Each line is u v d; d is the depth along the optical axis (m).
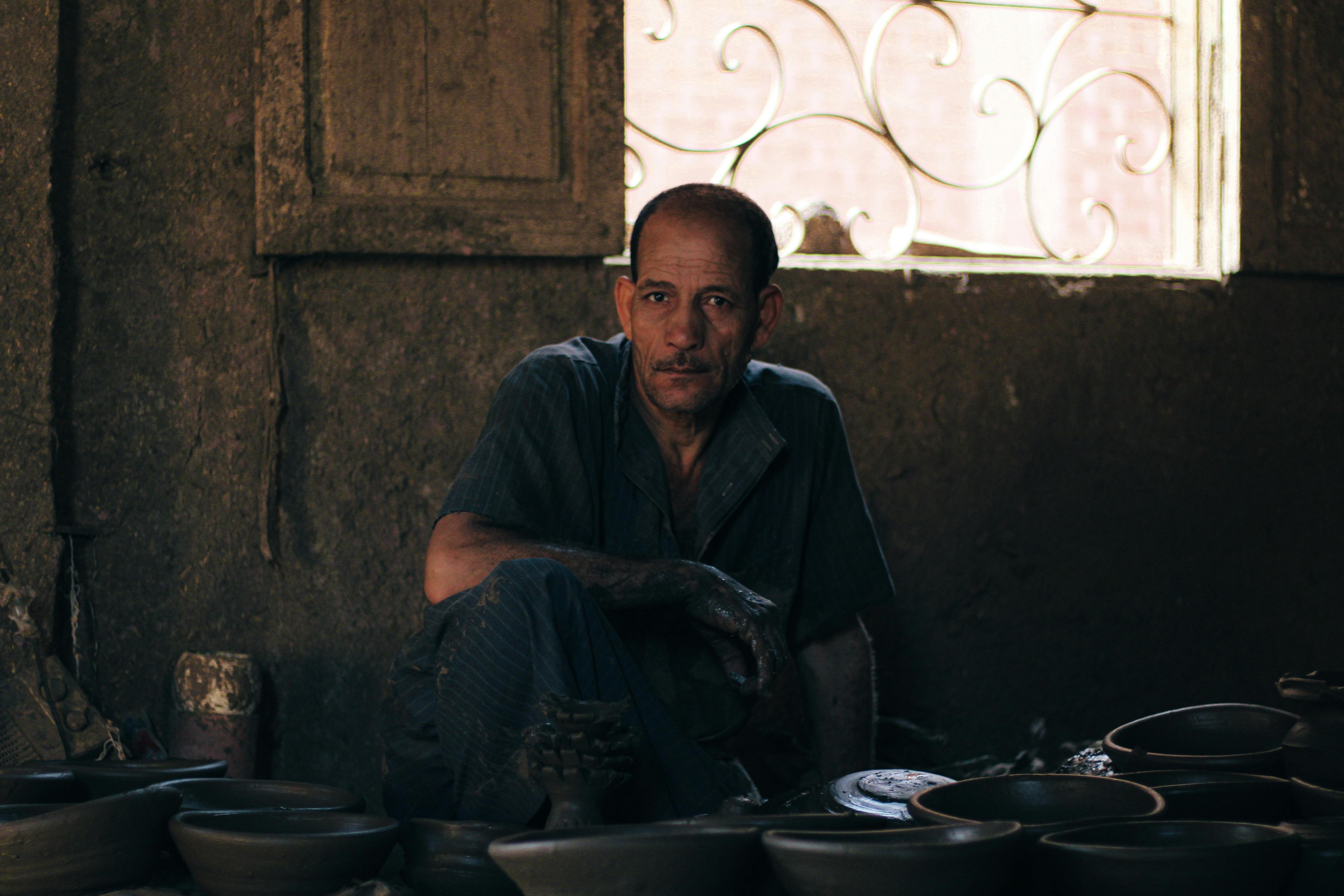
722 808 1.67
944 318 3.14
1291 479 3.38
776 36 4.25
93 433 2.66
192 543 2.71
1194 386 3.31
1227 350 3.33
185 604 2.71
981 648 3.16
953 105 5.27
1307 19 3.35
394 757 1.89
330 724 2.77
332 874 1.48
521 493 2.01
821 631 2.28
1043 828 1.39
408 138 2.78
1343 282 3.43
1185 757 1.78
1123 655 3.26
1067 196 5.30
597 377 2.17
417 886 1.56
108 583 2.67
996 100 5.32
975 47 5.29
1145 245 5.34
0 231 2.56
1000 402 3.17
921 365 3.12
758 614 1.82
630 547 2.10
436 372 2.82
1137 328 3.27
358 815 1.62
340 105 2.74
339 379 2.78
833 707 2.28
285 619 2.75
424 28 2.79
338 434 2.78
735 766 1.92
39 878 1.48
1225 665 3.33
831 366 3.06
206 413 2.73
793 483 2.24
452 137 2.80
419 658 1.81
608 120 2.89
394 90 2.77
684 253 1.97
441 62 2.80
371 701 2.79
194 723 2.58
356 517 2.79
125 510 2.68
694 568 1.87
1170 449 3.29
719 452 2.16
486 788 1.66
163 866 1.68
